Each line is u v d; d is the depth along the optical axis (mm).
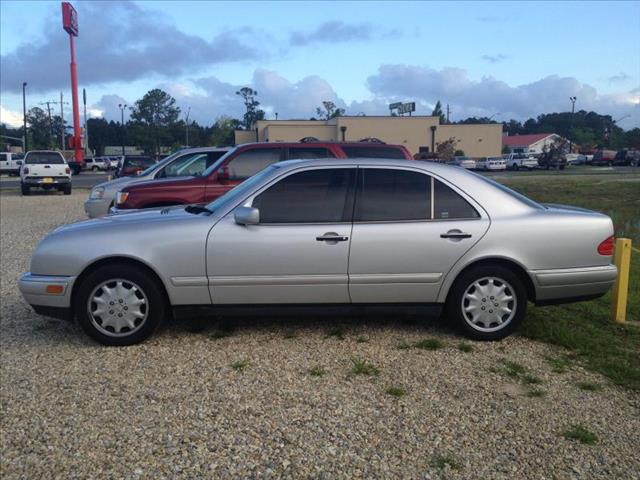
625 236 12117
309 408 3818
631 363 4590
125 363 4613
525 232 5008
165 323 5590
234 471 3104
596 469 3145
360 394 4027
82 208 18984
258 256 4898
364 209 5012
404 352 4844
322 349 4906
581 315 5883
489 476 3070
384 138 67250
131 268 4910
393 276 4977
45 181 25188
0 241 11305
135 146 110688
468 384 4199
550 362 4637
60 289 4891
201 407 3838
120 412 3775
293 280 4938
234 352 4840
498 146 72000
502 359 4691
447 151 62438
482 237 4984
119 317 4945
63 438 3457
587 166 65312
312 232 4922
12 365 4598
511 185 29703
